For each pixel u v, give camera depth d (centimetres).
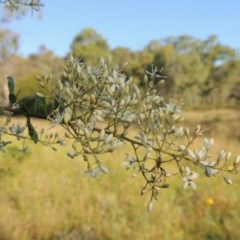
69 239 492
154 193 112
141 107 112
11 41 2027
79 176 705
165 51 3616
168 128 113
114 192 638
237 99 3130
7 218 512
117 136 112
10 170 718
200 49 3991
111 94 110
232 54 3712
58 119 109
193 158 112
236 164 112
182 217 570
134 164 113
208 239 526
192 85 3438
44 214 531
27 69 2438
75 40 4619
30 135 113
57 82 111
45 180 673
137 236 506
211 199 599
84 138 110
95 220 536
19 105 112
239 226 531
